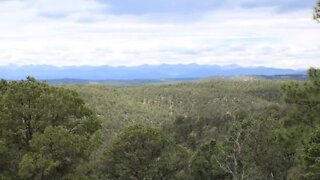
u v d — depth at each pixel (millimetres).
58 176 21109
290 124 20375
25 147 21266
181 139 87250
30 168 19328
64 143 20266
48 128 20250
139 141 41188
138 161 41062
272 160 28219
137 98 181000
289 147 19938
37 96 21734
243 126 29297
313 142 16953
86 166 22469
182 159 43500
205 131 83250
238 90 187125
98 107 141500
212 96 177750
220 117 89000
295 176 22750
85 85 177250
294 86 20031
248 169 30062
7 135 20828
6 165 20922
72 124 22531
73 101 22547
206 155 43219
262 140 28250
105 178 40188
